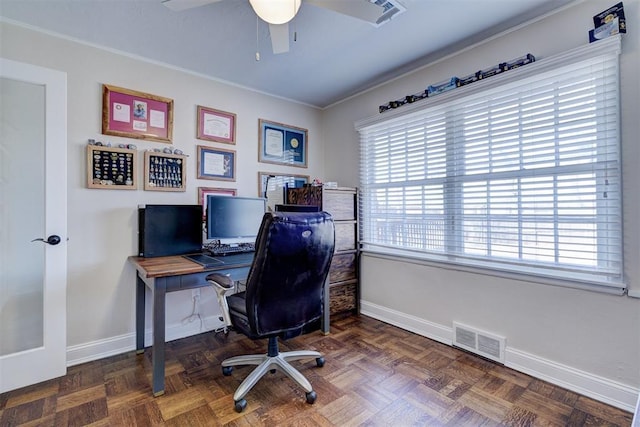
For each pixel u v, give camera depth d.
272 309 1.59
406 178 2.61
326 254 1.71
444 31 1.98
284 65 2.42
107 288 2.12
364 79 2.71
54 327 1.85
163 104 2.35
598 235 1.64
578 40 1.69
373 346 2.27
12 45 1.82
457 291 2.24
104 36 1.99
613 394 1.57
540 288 1.83
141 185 2.25
